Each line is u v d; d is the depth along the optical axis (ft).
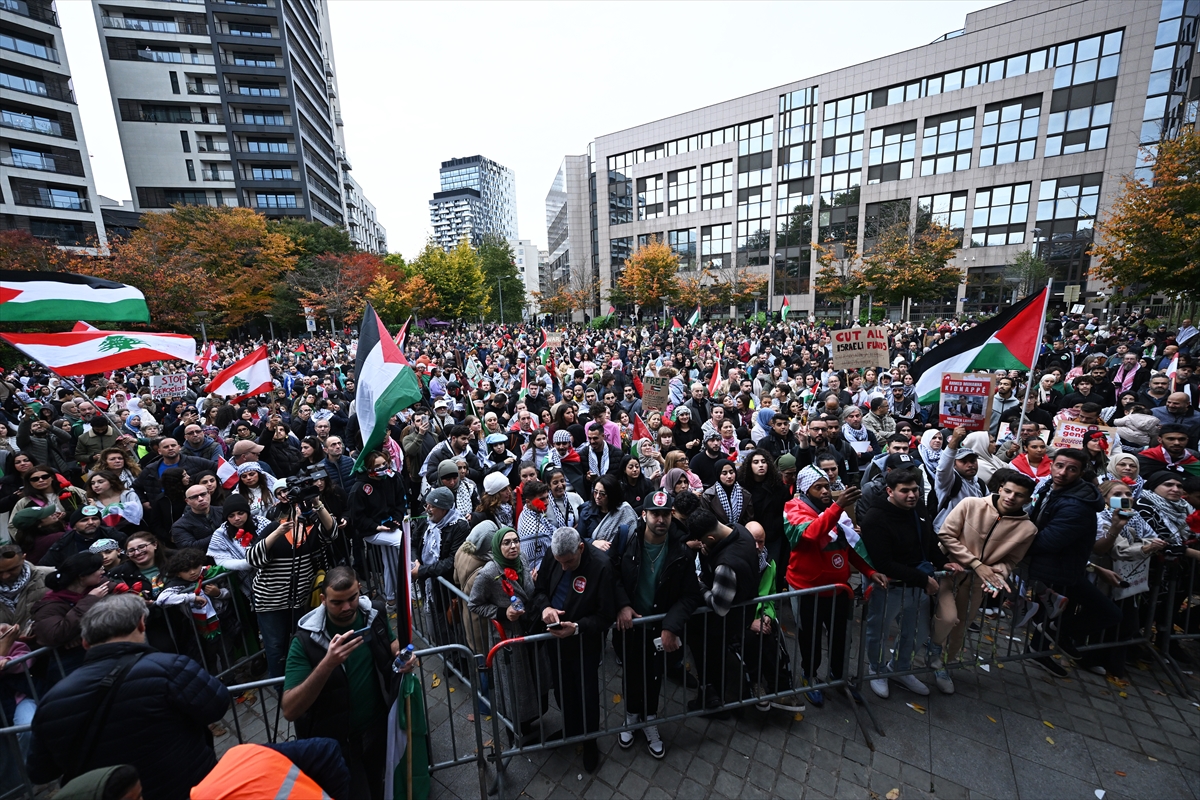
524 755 11.94
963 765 11.00
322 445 24.62
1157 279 57.00
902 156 138.31
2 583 12.25
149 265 89.92
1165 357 32.68
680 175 179.22
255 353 32.40
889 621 12.98
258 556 13.05
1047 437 21.22
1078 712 12.35
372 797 9.71
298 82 205.77
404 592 9.69
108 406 36.70
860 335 32.30
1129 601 13.61
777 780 10.88
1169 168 55.47
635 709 12.04
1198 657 14.06
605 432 24.72
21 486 21.03
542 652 11.85
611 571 11.51
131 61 180.24
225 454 25.58
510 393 43.32
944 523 13.33
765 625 12.20
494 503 15.31
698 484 18.34
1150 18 108.06
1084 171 117.50
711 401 33.12
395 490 18.48
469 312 195.42
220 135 192.54
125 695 7.46
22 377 64.23
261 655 15.52
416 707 10.00
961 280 108.17
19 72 130.31
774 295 163.43
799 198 155.94
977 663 13.97
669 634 11.22
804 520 12.99
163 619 12.87
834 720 12.44
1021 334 19.85
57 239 126.31
